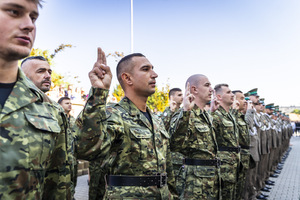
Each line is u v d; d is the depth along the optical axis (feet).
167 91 81.00
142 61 8.50
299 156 50.31
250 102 21.36
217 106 14.97
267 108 37.19
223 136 15.21
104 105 6.24
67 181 5.40
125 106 8.18
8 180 3.96
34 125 4.40
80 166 30.04
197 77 13.69
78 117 6.33
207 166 12.48
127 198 7.19
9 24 4.14
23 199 4.12
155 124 8.46
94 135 6.09
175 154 19.36
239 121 18.61
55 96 32.94
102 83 6.29
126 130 7.59
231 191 14.71
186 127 10.27
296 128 118.73
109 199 7.32
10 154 4.03
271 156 29.99
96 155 6.47
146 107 8.93
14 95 4.38
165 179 7.98
